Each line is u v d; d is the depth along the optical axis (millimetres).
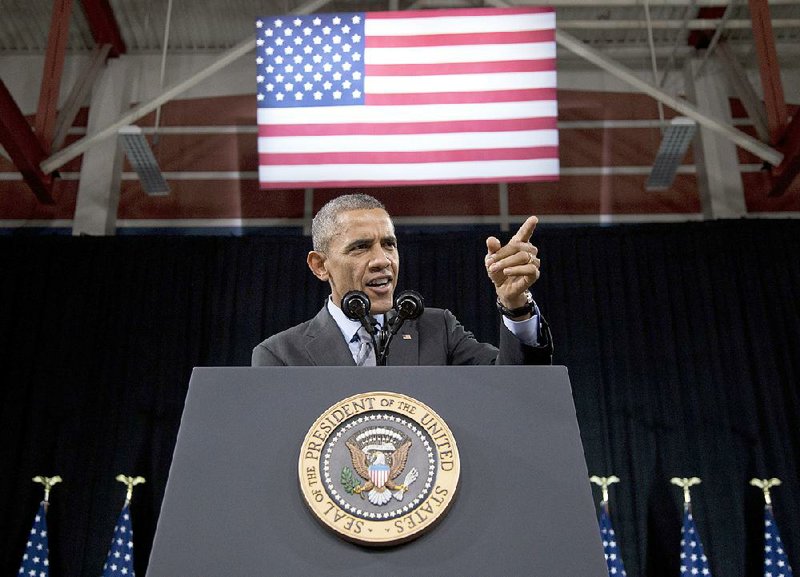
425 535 1028
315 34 5734
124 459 6719
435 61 5656
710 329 7117
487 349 1857
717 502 6555
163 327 7203
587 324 7191
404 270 7426
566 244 7480
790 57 8312
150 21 8203
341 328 1834
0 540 6441
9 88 8133
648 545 6461
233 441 1107
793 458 6711
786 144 6988
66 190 7859
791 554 6375
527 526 1038
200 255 7449
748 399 6875
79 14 8109
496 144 5492
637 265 7395
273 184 5461
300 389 1155
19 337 7098
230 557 1011
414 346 1811
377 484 1054
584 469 1090
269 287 7359
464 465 1089
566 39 6855
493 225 7848
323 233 1937
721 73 8242
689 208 7871
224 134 8141
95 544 6402
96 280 7320
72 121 7598
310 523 1035
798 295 7184
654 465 6715
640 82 6895
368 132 5551
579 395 6945
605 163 8031
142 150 7008
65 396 6938
